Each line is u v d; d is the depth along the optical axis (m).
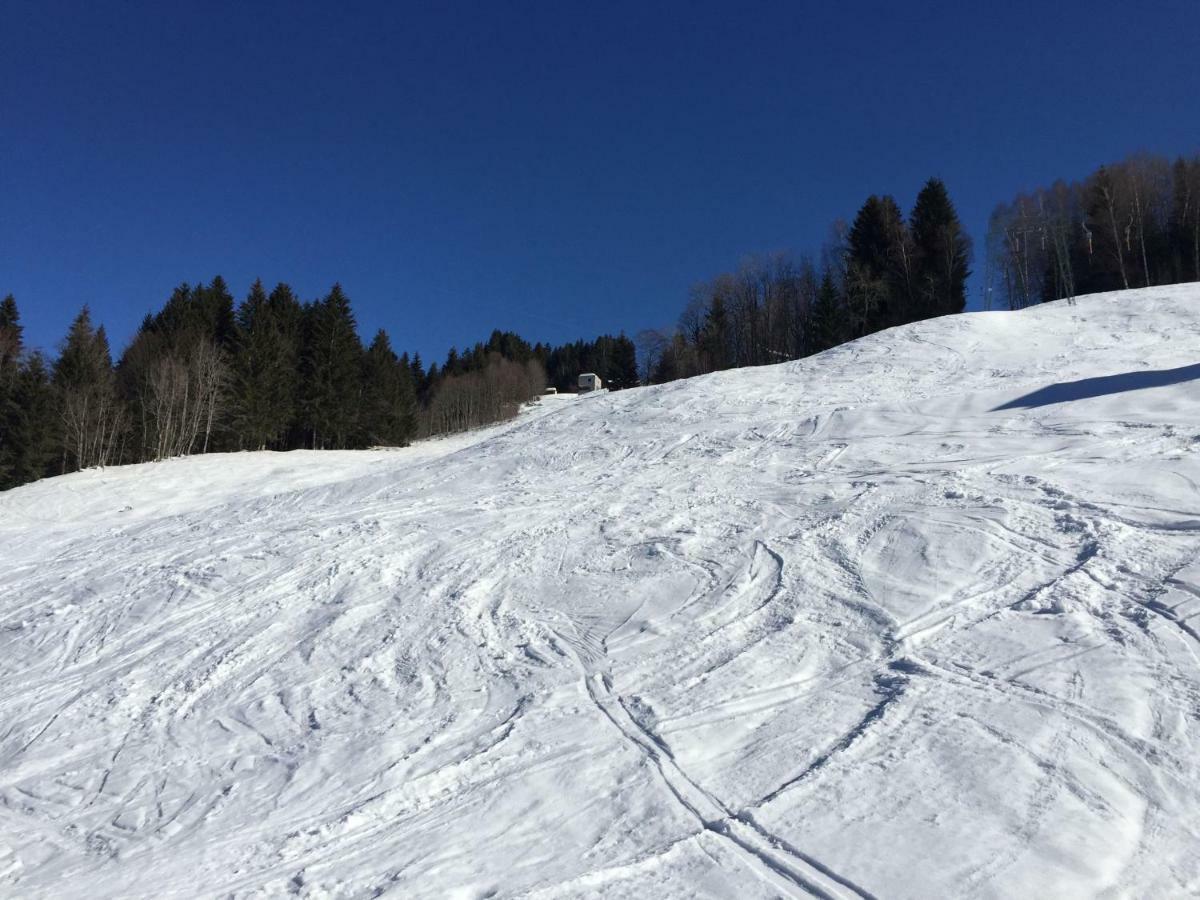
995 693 5.27
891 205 54.91
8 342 42.78
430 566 10.32
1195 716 4.67
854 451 12.83
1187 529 7.18
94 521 21.03
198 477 27.42
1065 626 5.98
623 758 5.25
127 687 8.03
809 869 3.88
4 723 7.59
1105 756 4.46
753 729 5.39
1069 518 7.96
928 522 8.61
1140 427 11.00
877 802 4.34
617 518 11.27
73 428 37.41
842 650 6.36
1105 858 3.71
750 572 8.33
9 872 5.05
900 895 3.61
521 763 5.37
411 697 6.86
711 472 13.33
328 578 10.38
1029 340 22.48
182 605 10.31
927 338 24.48
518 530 11.41
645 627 7.50
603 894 3.89
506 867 4.24
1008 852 3.81
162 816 5.52
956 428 13.16
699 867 4.01
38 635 10.20
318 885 4.30
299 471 27.88
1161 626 5.70
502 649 7.55
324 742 6.25
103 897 4.52
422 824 4.81
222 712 7.18
